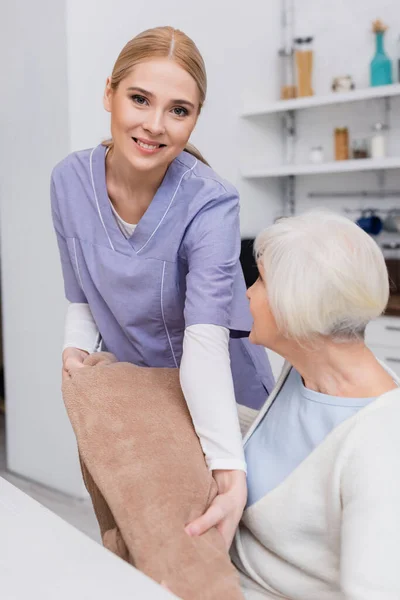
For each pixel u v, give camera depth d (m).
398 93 3.23
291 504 1.03
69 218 1.52
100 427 1.08
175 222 1.40
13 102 3.04
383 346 3.25
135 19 2.99
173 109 1.25
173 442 1.09
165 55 1.21
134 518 0.96
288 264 0.96
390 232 3.65
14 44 2.98
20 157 3.05
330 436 0.98
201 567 0.92
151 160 1.28
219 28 3.43
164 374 1.25
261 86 3.77
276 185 3.96
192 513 0.99
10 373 3.33
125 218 1.46
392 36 3.59
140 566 0.93
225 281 1.33
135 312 1.51
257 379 1.68
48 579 0.79
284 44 3.89
